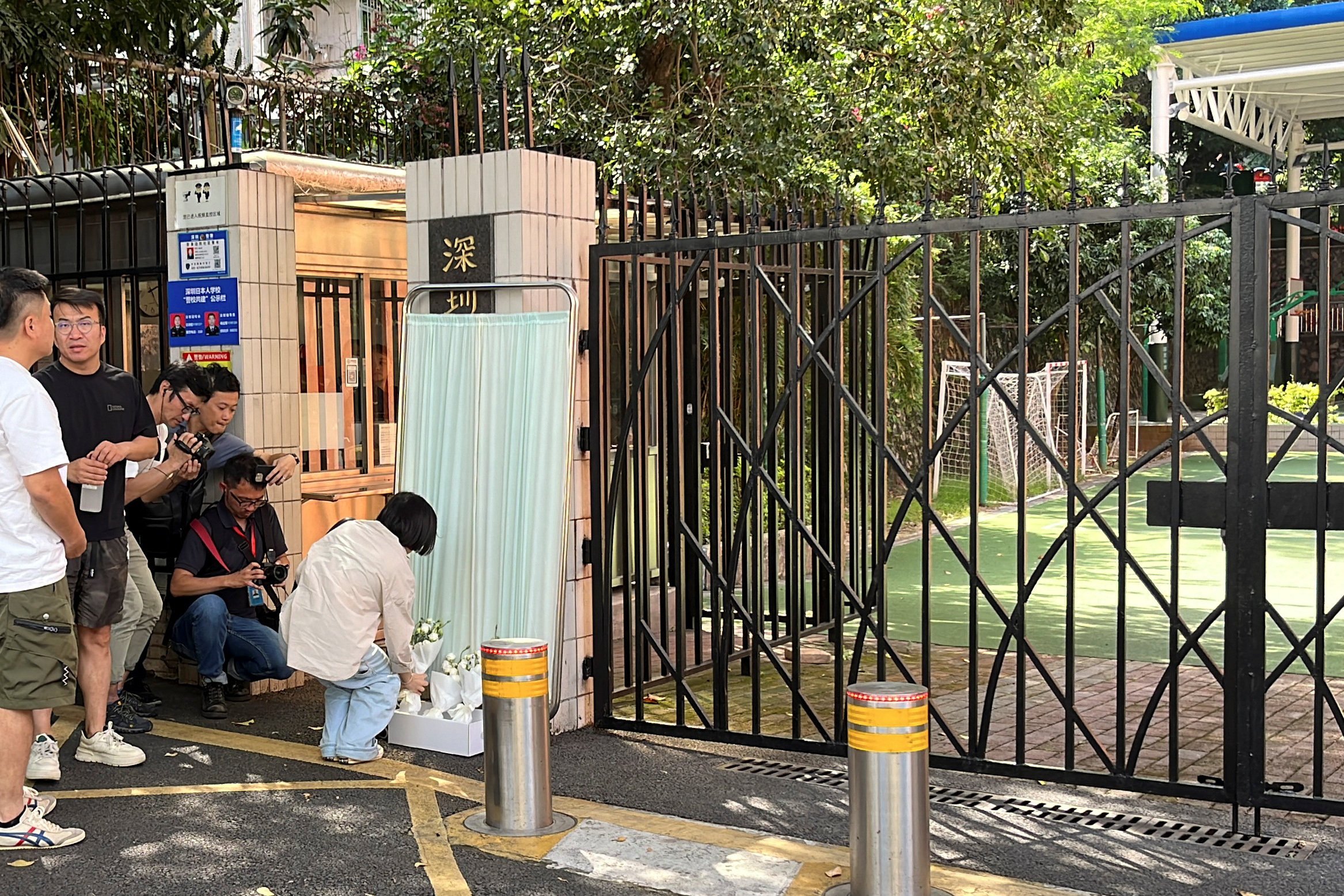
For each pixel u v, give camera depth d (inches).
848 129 398.9
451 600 231.6
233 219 255.0
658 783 203.0
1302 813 181.8
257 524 249.4
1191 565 440.5
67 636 173.8
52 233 279.7
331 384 297.4
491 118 402.6
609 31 385.4
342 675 209.8
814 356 214.5
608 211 260.8
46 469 167.2
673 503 227.0
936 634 329.7
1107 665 291.1
